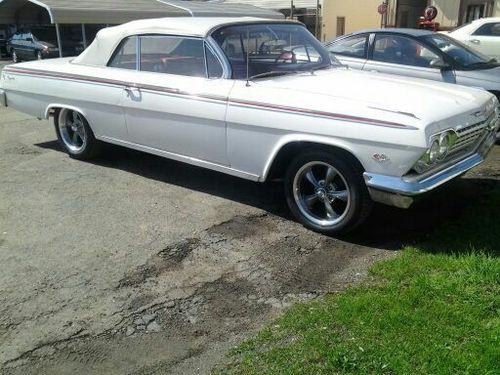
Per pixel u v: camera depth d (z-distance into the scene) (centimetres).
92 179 574
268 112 426
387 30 754
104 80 552
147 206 497
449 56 698
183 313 329
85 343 302
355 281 356
